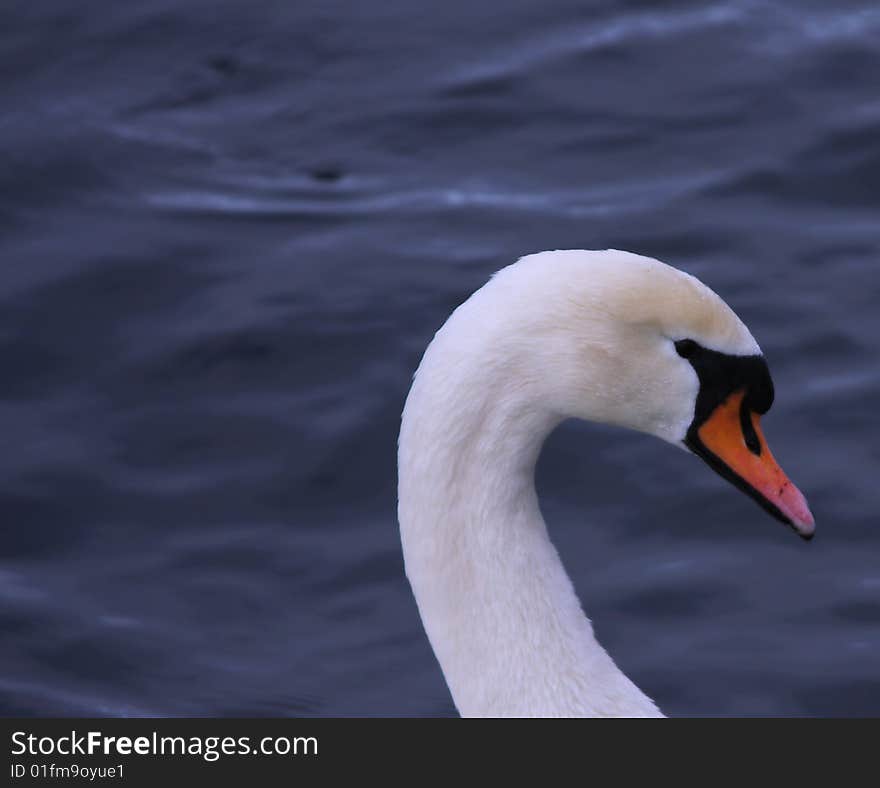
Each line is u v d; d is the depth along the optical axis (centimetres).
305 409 1290
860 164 1548
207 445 1263
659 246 1455
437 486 671
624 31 1795
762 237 1459
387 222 1516
